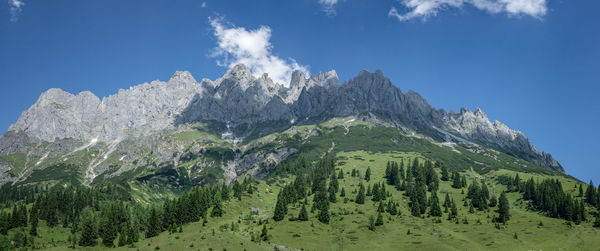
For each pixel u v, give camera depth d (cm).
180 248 17162
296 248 18675
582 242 19338
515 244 19550
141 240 19900
